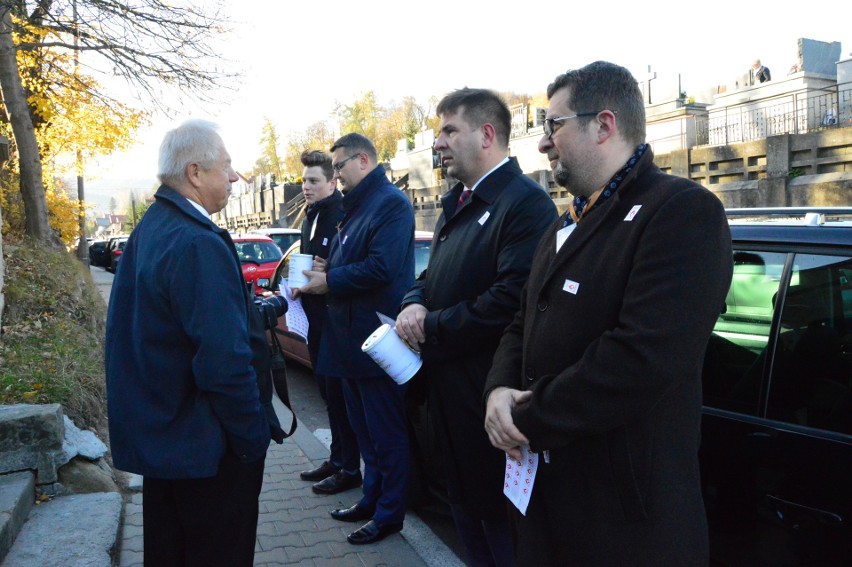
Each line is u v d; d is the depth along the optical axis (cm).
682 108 1981
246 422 214
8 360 482
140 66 1188
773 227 235
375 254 336
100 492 364
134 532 338
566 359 168
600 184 176
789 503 204
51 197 1495
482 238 249
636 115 174
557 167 182
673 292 149
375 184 361
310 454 464
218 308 205
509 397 177
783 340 220
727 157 1549
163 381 208
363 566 314
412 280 354
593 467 163
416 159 3288
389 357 251
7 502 313
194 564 225
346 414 400
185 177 223
